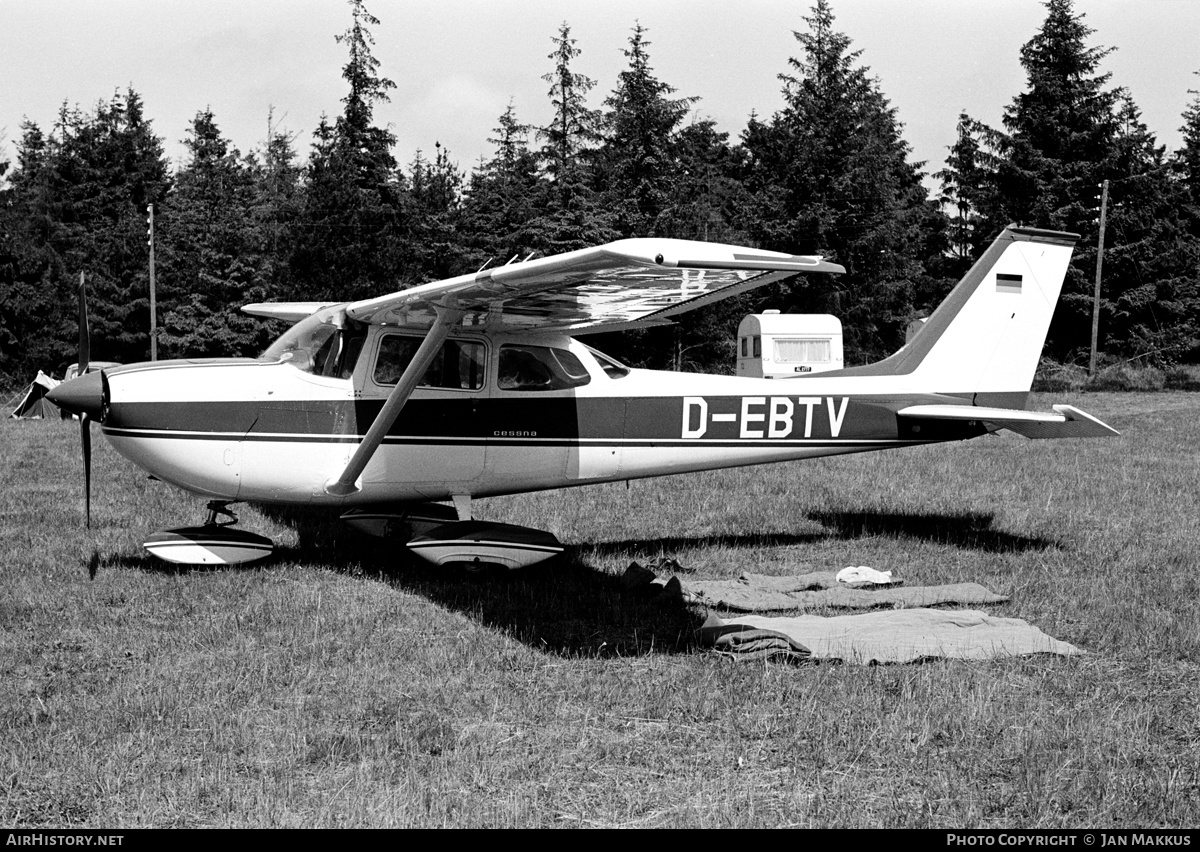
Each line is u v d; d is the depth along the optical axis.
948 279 40.41
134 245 36.25
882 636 5.75
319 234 32.59
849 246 33.66
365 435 7.27
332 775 4.05
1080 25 36.09
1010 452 14.25
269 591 6.70
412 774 4.00
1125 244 36.53
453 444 7.45
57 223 39.09
